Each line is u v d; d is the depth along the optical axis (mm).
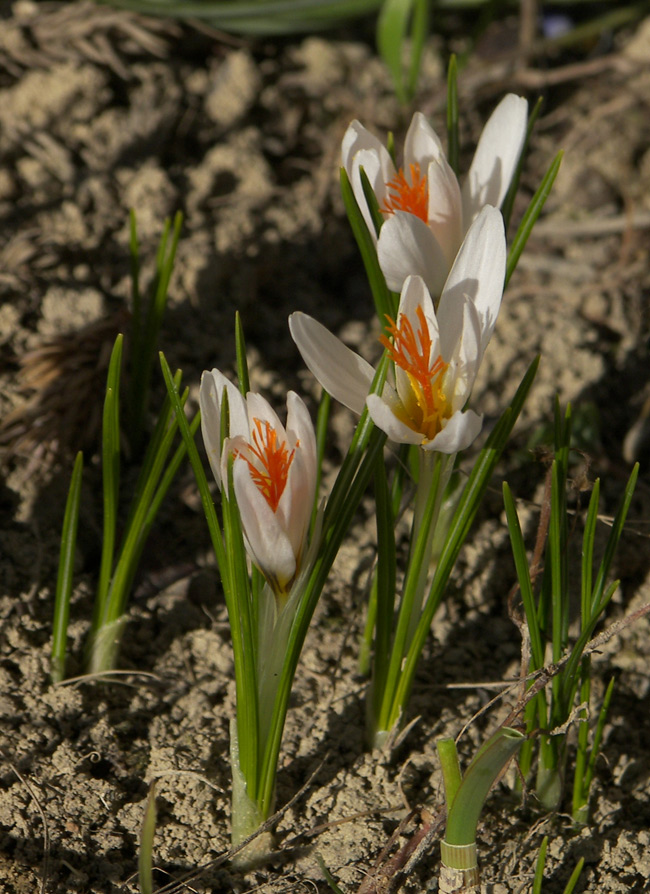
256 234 904
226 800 767
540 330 876
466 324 712
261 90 1042
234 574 721
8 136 935
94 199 901
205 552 816
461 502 746
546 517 746
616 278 921
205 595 810
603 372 866
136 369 814
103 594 782
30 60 982
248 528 712
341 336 880
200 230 895
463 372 717
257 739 741
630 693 794
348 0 1038
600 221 962
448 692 794
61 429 815
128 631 800
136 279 808
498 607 814
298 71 1090
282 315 886
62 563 773
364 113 1043
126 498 821
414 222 722
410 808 765
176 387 727
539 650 750
